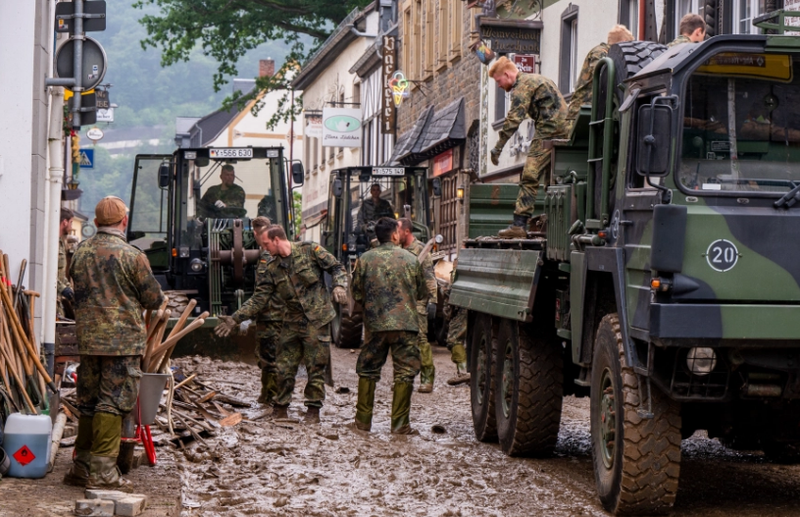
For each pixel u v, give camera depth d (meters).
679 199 7.47
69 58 11.00
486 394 11.49
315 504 8.43
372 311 11.98
